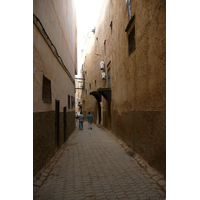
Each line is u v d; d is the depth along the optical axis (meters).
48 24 4.79
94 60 19.28
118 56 8.42
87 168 4.32
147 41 4.21
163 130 3.32
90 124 14.38
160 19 3.43
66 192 3.01
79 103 35.72
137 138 5.19
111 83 10.73
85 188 3.16
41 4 4.04
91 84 21.50
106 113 12.99
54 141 5.53
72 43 12.26
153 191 2.95
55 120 5.95
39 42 3.86
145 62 4.40
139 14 4.88
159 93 3.51
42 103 4.05
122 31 7.42
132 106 5.81
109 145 7.26
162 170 3.35
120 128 8.05
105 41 13.16
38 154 3.64
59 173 3.98
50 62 5.03
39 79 3.83
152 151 3.88
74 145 7.41
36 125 3.50
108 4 11.62
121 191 3.00
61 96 7.20
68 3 9.69
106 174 3.86
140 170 4.04
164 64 3.28
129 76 6.25
